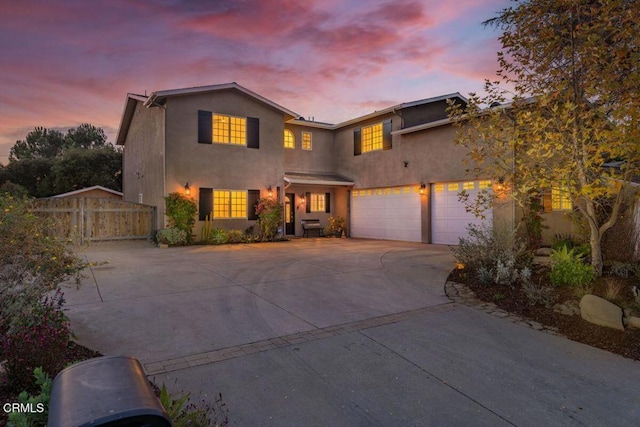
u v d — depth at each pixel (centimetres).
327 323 507
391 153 1605
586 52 558
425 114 1506
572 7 585
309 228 1814
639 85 512
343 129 1888
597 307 493
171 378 344
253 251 1201
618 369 379
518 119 646
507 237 782
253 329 478
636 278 616
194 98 1423
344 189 1856
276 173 1622
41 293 407
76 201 1309
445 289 696
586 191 558
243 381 342
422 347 430
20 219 442
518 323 520
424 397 321
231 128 1518
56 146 4378
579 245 905
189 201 1359
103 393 135
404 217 1565
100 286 687
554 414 297
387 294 661
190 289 674
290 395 320
